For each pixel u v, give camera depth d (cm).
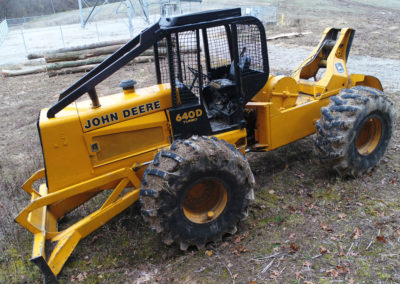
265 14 2025
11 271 362
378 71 974
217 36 432
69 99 338
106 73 341
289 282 312
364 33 1597
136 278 339
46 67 1253
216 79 453
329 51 551
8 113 884
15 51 1830
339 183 448
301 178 474
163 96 375
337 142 411
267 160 533
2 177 542
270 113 436
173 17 344
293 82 448
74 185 357
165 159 331
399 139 555
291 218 396
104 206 371
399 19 2002
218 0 3244
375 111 434
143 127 372
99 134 356
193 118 384
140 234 398
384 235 354
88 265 362
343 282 305
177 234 342
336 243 350
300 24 1911
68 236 349
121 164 375
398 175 457
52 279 329
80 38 2116
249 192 364
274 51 1356
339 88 502
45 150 343
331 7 2614
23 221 337
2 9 3938
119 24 2653
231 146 362
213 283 321
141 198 331
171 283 327
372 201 409
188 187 332
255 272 327
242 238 373
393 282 300
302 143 574
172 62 356
